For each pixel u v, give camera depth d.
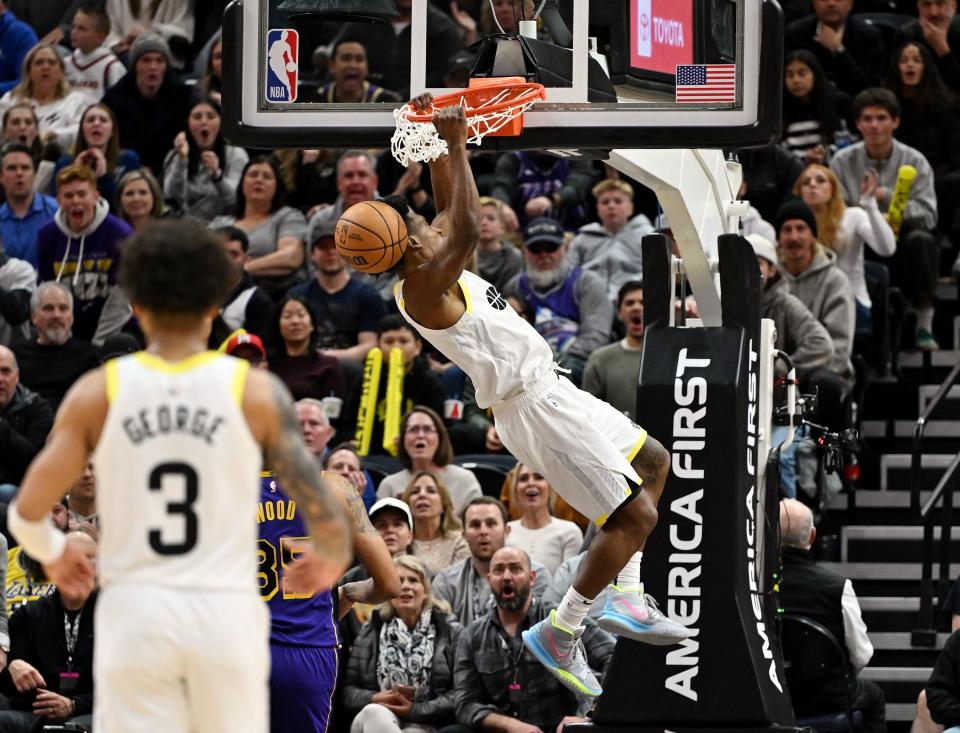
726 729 9.70
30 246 18.27
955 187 18.75
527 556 12.35
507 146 9.20
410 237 8.66
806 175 16.84
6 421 15.13
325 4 9.74
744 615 9.81
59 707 12.20
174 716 5.95
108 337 16.75
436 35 12.15
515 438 9.07
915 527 15.77
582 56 9.20
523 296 16.27
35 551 6.09
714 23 9.11
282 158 18.64
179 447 5.98
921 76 18.97
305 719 9.13
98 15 21.33
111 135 19.09
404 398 15.81
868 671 14.73
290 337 15.80
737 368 9.94
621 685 9.83
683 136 9.03
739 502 9.90
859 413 16.52
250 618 6.00
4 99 20.53
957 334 18.08
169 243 6.07
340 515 6.15
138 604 5.88
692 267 10.41
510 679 12.26
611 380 15.15
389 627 12.73
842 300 15.92
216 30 22.45
